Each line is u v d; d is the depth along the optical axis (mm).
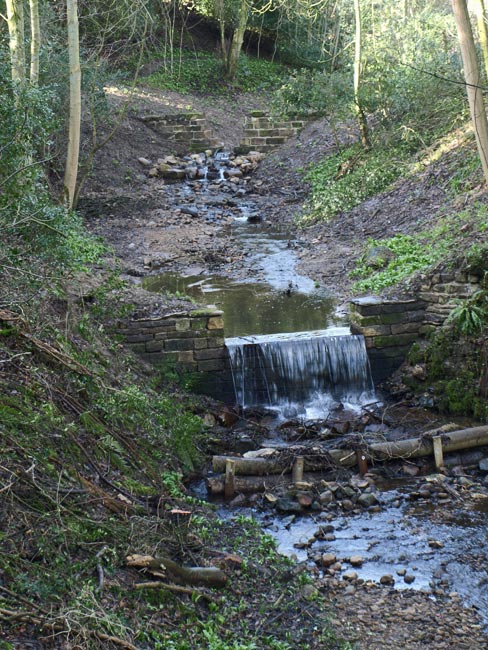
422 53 21750
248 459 9656
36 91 9414
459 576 7590
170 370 12047
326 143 25156
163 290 15484
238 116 30328
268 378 12242
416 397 12148
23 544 6004
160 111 27812
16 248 9234
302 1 27656
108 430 8547
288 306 14523
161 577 6461
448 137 20219
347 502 9141
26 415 7418
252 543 7910
